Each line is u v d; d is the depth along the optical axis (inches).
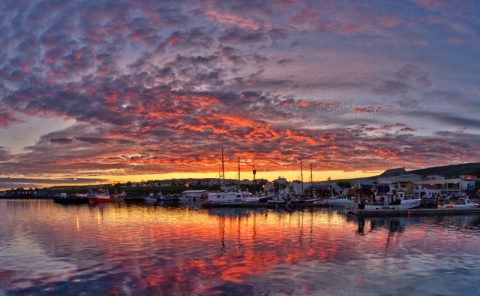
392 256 1486.2
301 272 1249.4
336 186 7160.4
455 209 3646.7
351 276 1207.6
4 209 4884.4
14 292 1075.3
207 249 1630.2
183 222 2778.1
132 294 1054.4
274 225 2551.7
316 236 2006.6
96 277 1208.8
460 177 7145.7
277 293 1054.4
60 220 3038.9
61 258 1466.5
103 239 1920.5
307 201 5216.5
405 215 3457.2
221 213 3747.5
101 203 6505.9
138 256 1494.8
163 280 1173.1
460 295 1045.8
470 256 1491.1
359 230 2277.3
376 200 4306.1
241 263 1370.6
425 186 6171.3
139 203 6348.4
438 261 1405.0
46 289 1098.1
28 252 1583.4
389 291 1072.8
